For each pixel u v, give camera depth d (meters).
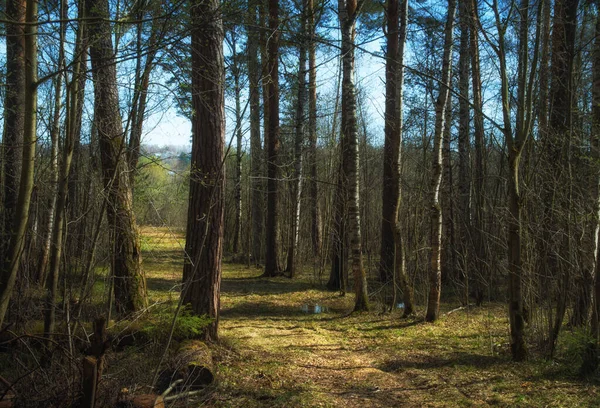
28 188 4.29
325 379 6.11
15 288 5.59
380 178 22.02
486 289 11.70
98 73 6.22
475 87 13.21
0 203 6.58
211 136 6.68
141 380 5.11
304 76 15.70
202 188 6.75
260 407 5.04
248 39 8.10
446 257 14.76
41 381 4.47
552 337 6.59
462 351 7.39
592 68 8.36
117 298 7.62
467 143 14.10
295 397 5.30
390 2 12.12
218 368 6.13
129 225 7.45
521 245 6.95
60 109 6.11
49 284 5.20
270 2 9.45
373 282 14.62
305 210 21.16
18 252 4.26
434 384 5.90
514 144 6.53
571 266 6.66
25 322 5.43
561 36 8.44
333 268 14.13
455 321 9.68
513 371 6.21
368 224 16.03
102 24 5.54
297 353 7.25
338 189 13.64
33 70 4.26
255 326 9.20
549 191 7.20
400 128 10.27
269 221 17.22
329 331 9.07
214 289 6.93
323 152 20.72
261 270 19.36
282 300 12.40
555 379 5.84
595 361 5.84
